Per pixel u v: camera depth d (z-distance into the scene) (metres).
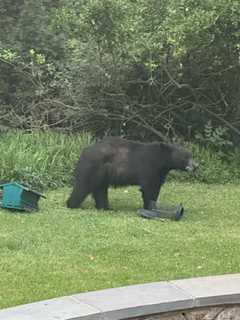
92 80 13.45
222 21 12.14
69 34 13.91
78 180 9.67
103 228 8.27
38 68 14.05
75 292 5.77
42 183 11.07
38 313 4.99
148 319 5.22
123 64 13.12
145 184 9.52
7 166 10.96
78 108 13.64
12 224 8.30
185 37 11.82
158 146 9.59
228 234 8.23
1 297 5.59
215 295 5.41
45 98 14.13
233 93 14.12
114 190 11.62
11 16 15.34
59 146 12.20
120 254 7.06
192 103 13.91
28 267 6.47
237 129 14.10
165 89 13.60
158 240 7.73
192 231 8.34
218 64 13.38
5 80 14.77
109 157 9.61
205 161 13.18
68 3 13.68
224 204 10.56
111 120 14.04
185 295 5.39
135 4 12.41
